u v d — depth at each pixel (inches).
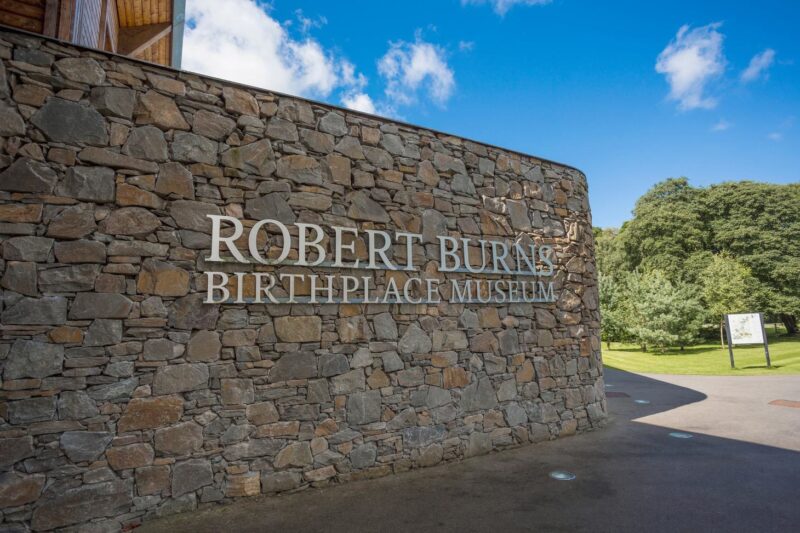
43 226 143.1
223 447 163.8
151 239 158.9
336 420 187.6
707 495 170.6
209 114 174.9
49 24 185.9
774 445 237.3
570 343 276.8
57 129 147.7
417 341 214.4
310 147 195.8
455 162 242.1
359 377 195.6
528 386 251.9
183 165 167.5
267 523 149.0
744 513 153.9
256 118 184.5
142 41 320.5
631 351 959.6
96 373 146.3
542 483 186.5
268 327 177.2
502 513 156.9
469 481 189.9
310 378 183.6
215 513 156.2
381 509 161.0
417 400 210.2
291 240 185.3
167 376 156.7
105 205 152.7
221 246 170.2
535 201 275.4
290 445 176.2
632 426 287.1
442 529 144.9
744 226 1134.4
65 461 139.4
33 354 138.3
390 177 217.2
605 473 198.2
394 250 212.7
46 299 141.4
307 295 186.5
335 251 194.5
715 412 322.7
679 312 887.1
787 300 1066.7
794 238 1104.8
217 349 166.4
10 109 141.7
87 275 147.9
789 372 537.3
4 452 131.9
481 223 247.8
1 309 135.5
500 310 247.4
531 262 265.7
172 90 168.9
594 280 303.9
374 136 215.2
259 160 182.7
